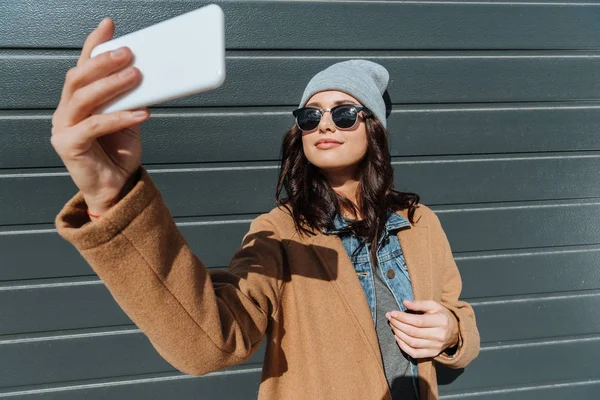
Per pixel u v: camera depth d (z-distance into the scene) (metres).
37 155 1.90
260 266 1.14
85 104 0.60
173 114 1.98
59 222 0.70
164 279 0.76
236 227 2.03
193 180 2.00
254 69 2.02
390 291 1.32
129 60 0.61
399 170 2.13
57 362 1.95
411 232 1.41
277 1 2.01
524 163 2.22
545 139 2.23
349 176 1.41
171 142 1.98
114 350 1.98
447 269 1.50
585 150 2.26
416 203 1.50
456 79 2.15
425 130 2.14
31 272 1.91
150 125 1.96
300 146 1.41
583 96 2.24
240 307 0.96
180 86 0.58
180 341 0.79
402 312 1.22
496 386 2.23
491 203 2.21
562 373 2.27
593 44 2.23
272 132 2.04
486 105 2.19
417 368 1.28
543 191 2.24
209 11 0.57
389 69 2.11
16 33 1.85
